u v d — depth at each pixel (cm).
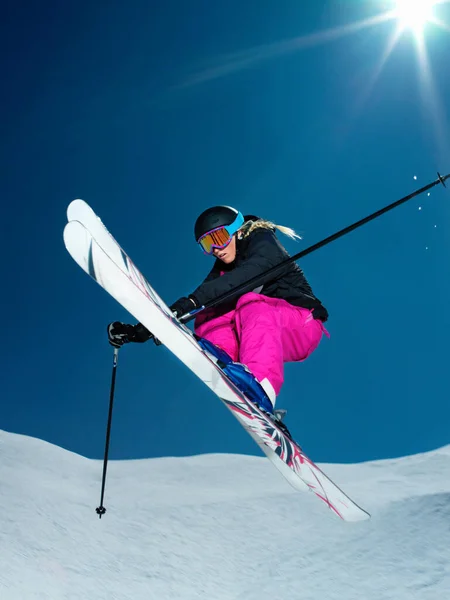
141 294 236
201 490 1383
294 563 914
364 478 1570
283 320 294
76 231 228
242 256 310
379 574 838
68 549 891
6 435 1542
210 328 315
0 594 716
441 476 1523
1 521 945
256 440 267
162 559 914
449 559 839
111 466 1542
